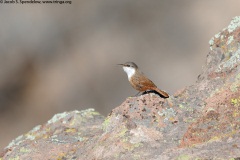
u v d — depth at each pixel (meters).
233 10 27.47
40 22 28.08
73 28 28.09
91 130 7.88
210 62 7.97
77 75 26.70
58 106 25.64
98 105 25.45
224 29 8.15
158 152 6.46
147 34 27.75
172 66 26.56
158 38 27.55
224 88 7.32
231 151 6.09
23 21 27.97
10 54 27.25
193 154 6.18
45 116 25.42
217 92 7.32
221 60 7.91
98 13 28.66
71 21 28.36
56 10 28.55
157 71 26.59
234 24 8.09
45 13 28.38
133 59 27.03
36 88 26.33
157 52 27.19
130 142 6.75
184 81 25.98
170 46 27.28
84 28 28.11
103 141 6.96
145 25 27.95
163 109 7.21
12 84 26.36
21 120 25.00
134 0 28.69
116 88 25.91
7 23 27.73
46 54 27.48
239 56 7.61
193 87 7.67
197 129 6.68
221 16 27.84
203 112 7.04
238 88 7.15
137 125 7.00
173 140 6.68
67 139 7.68
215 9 28.11
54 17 28.33
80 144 7.41
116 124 7.18
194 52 27.03
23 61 27.08
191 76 26.11
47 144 7.61
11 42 27.55
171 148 6.50
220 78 7.58
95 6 28.83
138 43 27.50
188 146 6.46
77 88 26.09
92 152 6.90
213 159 5.97
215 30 27.30
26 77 26.77
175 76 26.20
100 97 25.67
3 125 24.62
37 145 7.62
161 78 26.28
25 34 27.72
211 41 8.14
